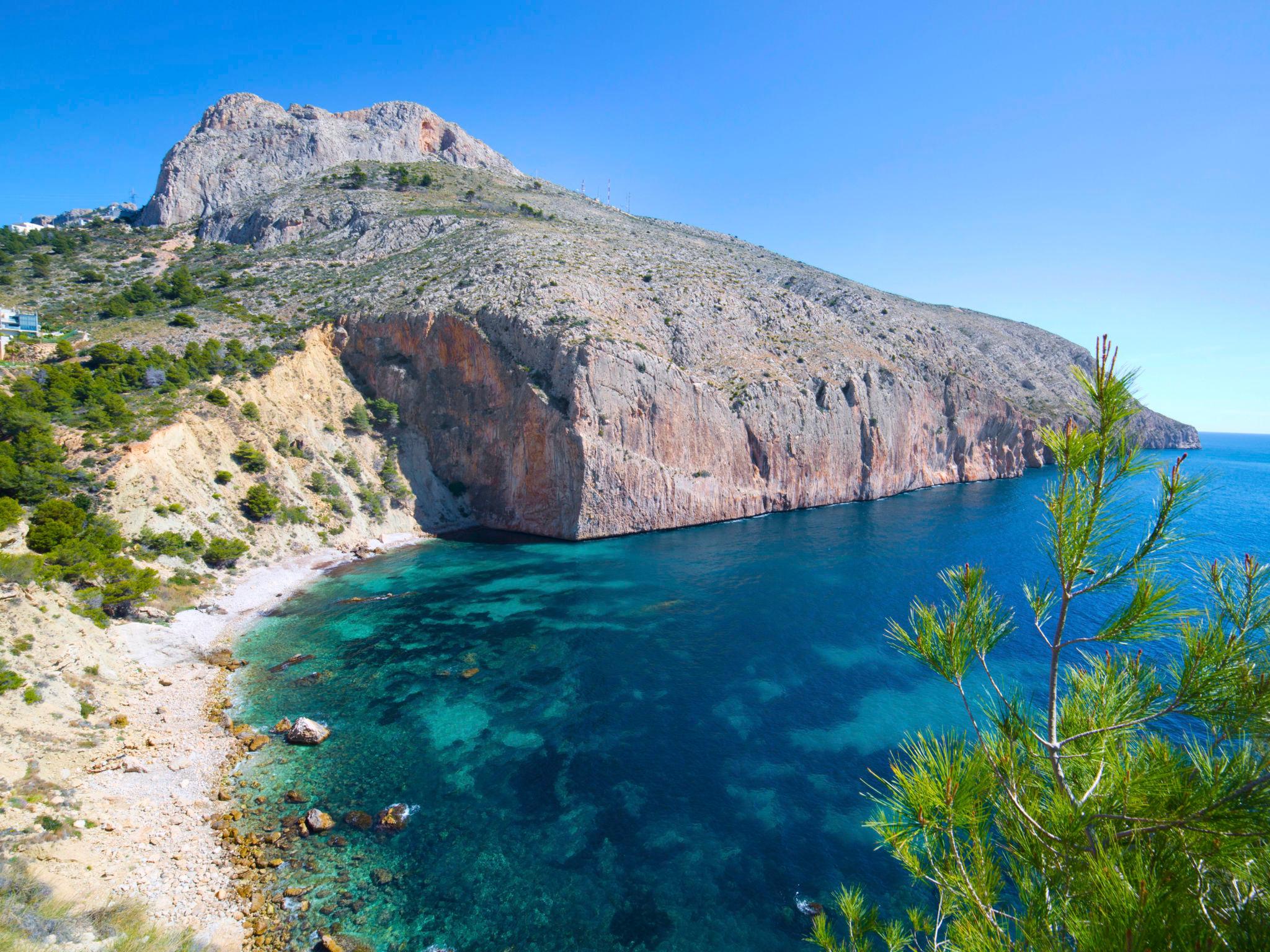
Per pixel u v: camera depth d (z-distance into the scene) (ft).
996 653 127.34
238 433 195.83
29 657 95.86
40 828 69.26
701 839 77.61
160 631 126.00
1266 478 420.36
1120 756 22.29
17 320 207.51
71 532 125.29
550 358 229.45
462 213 364.17
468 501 246.88
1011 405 390.01
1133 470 19.80
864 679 118.42
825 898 68.95
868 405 308.40
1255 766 18.71
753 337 306.14
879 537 226.58
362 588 171.42
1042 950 18.79
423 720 103.96
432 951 61.93
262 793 84.48
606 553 207.10
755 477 266.77
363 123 510.99
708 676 120.37
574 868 72.84
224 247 355.15
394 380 249.55
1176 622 20.85
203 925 62.44
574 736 99.86
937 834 24.57
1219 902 17.46
